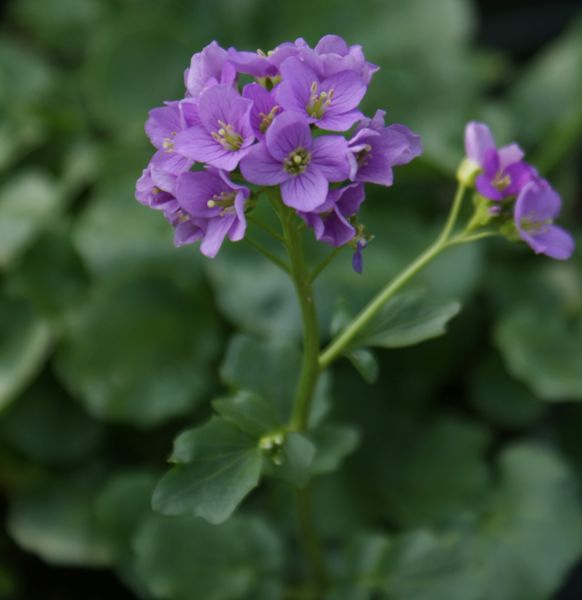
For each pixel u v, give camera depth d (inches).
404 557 20.0
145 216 23.3
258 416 18.0
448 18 25.6
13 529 21.9
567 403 23.5
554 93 25.8
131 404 22.3
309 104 16.6
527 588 20.9
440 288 22.3
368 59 25.1
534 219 17.8
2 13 32.6
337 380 22.8
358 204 16.6
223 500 17.6
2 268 23.7
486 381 23.1
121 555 21.3
